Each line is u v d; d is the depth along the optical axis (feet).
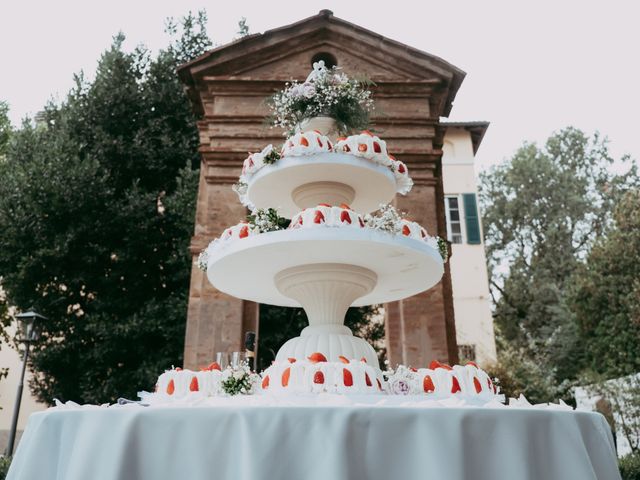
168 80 43.83
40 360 34.76
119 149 39.73
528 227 81.66
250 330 26.71
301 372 10.69
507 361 54.85
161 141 41.83
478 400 10.78
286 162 14.25
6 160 41.60
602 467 8.59
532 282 76.48
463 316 57.26
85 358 34.35
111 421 7.40
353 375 10.65
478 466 7.29
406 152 29.48
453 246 59.41
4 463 25.02
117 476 6.96
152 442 7.20
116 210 37.32
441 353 25.91
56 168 36.17
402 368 11.73
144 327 34.22
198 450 7.05
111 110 41.52
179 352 34.60
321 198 15.03
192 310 26.84
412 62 31.55
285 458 6.92
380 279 15.08
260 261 13.50
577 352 66.18
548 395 54.19
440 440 7.14
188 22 47.26
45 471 7.71
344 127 16.89
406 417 7.26
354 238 12.12
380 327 40.50
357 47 31.96
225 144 29.55
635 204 59.47
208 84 30.94
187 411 7.27
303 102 17.08
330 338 13.09
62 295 36.73
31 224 35.50
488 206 83.71
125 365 35.45
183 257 37.01
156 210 39.40
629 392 39.93
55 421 7.98
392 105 30.68
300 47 31.91
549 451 7.82
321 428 7.03
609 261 58.03
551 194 80.94
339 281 13.60
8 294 36.47
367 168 14.33
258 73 31.42
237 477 6.90
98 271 37.40
